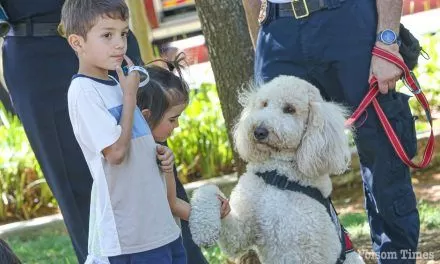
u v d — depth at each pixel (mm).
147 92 3693
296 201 4027
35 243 7598
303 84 4133
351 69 4406
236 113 5508
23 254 7211
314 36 4367
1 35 4562
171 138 9023
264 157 4184
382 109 4445
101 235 3518
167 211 3611
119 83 3502
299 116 4066
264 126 4023
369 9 4410
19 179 8891
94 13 3424
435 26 12422
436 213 6711
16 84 4613
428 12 12953
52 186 4754
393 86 4414
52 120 4590
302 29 4395
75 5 3480
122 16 3475
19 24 4531
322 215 4062
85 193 4695
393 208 4512
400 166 4508
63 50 4555
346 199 7926
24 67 4547
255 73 4707
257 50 4641
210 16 5480
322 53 4383
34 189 8906
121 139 3379
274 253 4066
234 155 5562
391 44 4355
